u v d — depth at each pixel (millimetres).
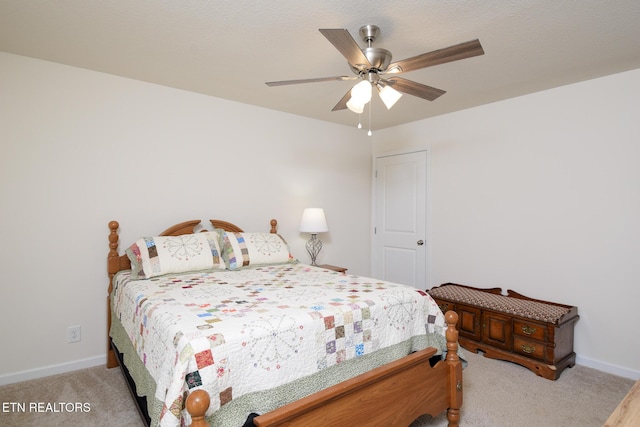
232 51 2289
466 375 2566
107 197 2703
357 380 1477
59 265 2523
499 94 3082
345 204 4297
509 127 3211
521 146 3133
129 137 2791
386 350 1810
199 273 2645
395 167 4281
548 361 2535
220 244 2963
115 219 2736
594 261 2717
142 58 2406
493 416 2037
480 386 2402
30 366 2426
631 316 2543
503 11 1801
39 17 1890
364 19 1887
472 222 3496
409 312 1967
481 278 3424
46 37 2117
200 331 1351
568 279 2852
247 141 3441
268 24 1950
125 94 2770
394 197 4297
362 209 4484
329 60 2428
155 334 1523
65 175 2537
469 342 3008
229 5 1771
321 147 4043
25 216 2398
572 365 2738
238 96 3203
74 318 2582
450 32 2016
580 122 2789
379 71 1887
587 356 2744
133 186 2814
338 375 1600
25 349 2410
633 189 2539
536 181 3039
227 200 3320
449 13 1822
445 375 1896
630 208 2549
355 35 2039
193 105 3105
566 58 2354
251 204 3480
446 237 3721
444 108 3512
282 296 1929
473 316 3002
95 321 2662
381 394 1575
